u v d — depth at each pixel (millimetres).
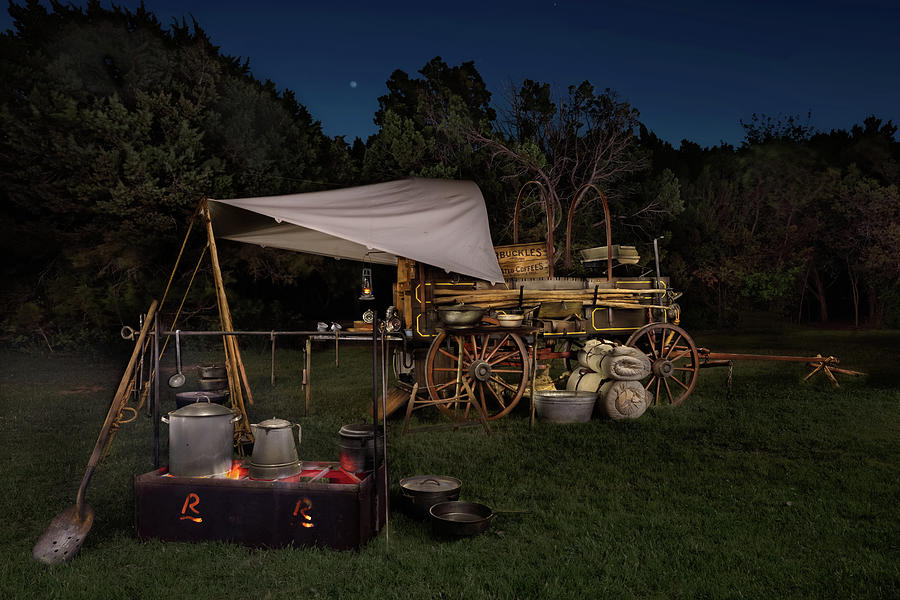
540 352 8852
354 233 6320
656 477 5719
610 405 8234
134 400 9586
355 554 4047
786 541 4250
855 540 4270
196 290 16125
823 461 6207
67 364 14406
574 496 5219
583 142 23672
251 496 4188
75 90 14547
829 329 26828
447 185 7840
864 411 8664
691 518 4672
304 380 8555
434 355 8141
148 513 4324
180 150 15211
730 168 31297
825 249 29125
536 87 23531
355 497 4086
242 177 16672
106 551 4137
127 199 14336
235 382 6090
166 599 3510
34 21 16469
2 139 14789
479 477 5734
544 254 9367
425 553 4070
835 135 34062
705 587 3598
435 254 6551
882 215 26625
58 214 15617
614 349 8469
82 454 6645
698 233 27297
